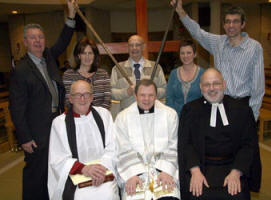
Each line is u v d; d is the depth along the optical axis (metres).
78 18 6.21
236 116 2.04
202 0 6.26
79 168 1.94
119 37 7.64
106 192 1.88
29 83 2.20
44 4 5.81
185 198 2.06
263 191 2.80
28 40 2.26
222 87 2.02
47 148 2.27
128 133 2.07
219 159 2.06
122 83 2.67
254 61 2.24
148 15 7.57
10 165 3.72
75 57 2.46
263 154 3.75
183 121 2.12
